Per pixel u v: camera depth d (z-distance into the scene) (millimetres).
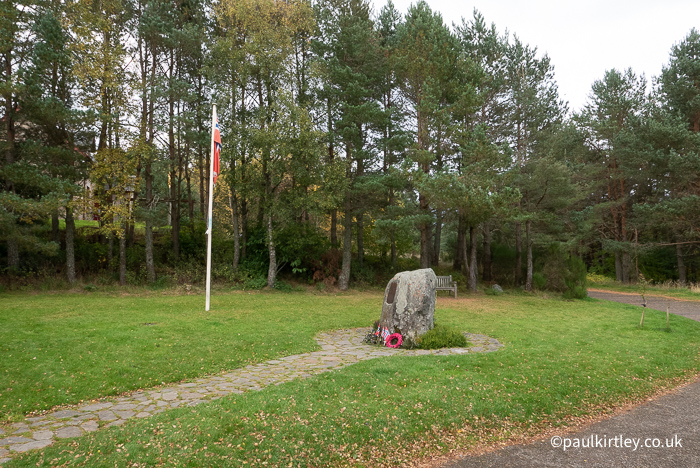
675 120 25219
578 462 4305
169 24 19141
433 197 18750
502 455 4473
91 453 4125
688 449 4621
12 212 15305
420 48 21000
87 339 8438
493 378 6609
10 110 16234
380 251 28672
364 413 5164
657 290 26625
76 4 17297
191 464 3961
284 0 21422
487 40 26375
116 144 18531
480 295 21625
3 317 10586
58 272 19047
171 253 22406
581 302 19656
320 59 22125
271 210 19469
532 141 25938
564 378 6812
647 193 32094
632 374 7375
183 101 21406
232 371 7281
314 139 19406
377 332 9727
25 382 6234
